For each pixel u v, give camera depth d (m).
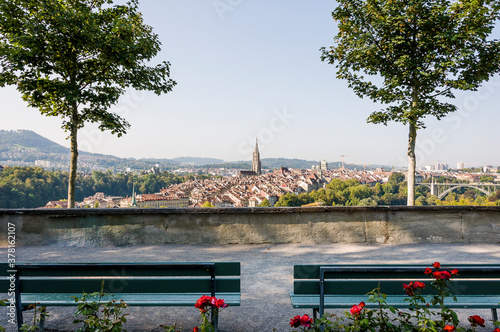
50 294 3.15
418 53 9.02
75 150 8.82
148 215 7.37
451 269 2.85
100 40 8.21
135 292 2.97
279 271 5.44
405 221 7.39
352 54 9.41
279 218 7.37
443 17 8.45
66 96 7.96
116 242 7.30
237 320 3.59
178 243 7.35
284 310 3.86
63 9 8.09
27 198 141.75
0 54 7.84
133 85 9.20
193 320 3.62
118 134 9.46
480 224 7.38
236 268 2.95
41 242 7.31
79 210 7.28
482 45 8.50
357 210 7.37
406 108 9.44
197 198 150.75
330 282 2.85
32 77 8.21
